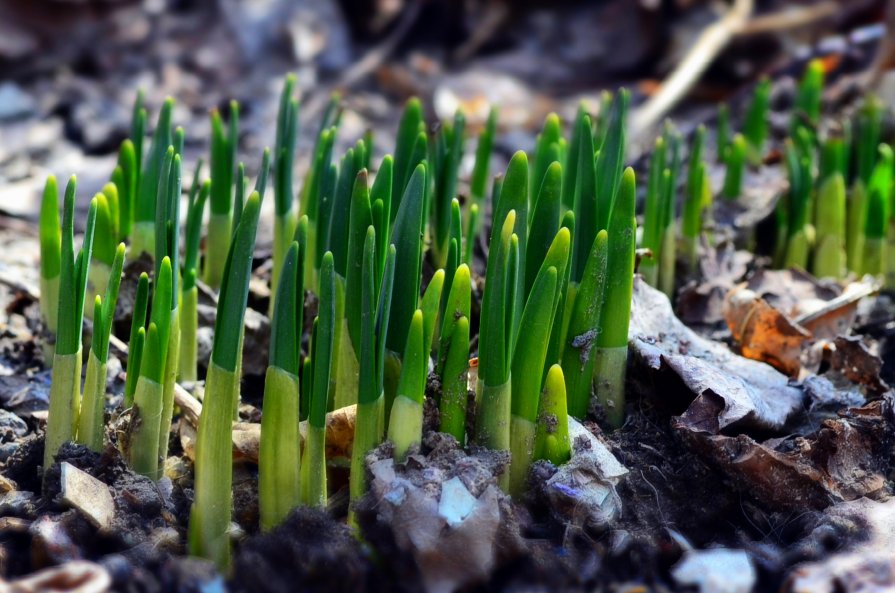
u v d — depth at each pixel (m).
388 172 0.55
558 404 0.53
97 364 0.54
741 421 0.56
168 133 0.62
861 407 0.58
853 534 0.53
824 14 1.31
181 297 0.61
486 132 0.69
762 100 0.82
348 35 1.42
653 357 0.58
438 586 0.51
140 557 0.51
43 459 0.56
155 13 1.35
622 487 0.55
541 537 0.53
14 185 0.93
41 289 0.63
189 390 0.61
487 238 0.74
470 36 1.47
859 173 0.76
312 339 0.55
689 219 0.71
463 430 0.53
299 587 0.51
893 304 0.72
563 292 0.55
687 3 1.42
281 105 0.65
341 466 0.56
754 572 0.52
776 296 0.70
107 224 0.61
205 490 0.51
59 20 1.29
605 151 0.57
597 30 1.44
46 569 0.51
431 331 0.51
